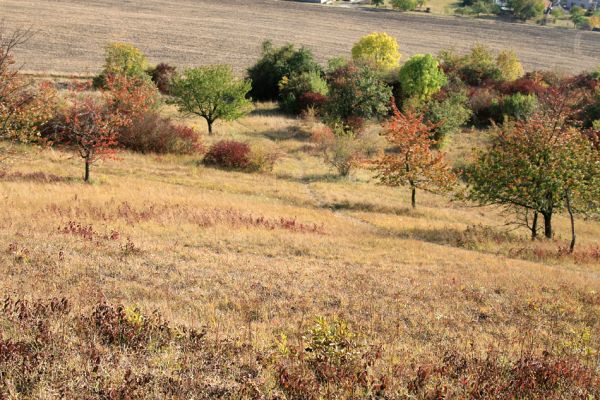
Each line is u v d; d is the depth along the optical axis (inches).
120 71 2048.5
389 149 1905.8
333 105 2177.7
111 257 546.3
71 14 4143.7
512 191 971.3
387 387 275.6
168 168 1392.7
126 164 1370.6
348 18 5182.1
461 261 719.7
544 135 964.0
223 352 309.4
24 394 234.1
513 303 527.2
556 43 4626.0
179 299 437.1
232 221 826.2
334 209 1200.2
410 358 338.3
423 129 1262.3
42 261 495.5
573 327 470.3
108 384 244.5
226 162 1505.9
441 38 4537.4
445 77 2532.0
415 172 1254.9
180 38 3799.2
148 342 309.1
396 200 1369.3
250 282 509.7
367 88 2177.7
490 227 1051.3
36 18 3821.4
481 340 409.1
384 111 2239.2
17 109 978.1
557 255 834.8
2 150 1101.7
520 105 2314.2
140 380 250.7
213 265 559.5
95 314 331.0
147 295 437.7
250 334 346.9
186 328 346.6
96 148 1101.7
